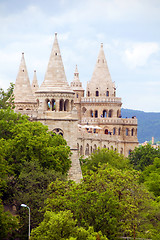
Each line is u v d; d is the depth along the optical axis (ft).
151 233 286.87
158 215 301.02
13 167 327.67
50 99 389.39
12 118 362.12
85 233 249.55
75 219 272.31
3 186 305.12
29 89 472.03
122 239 279.49
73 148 382.42
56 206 277.23
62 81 393.50
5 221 272.31
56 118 383.86
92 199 272.72
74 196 276.00
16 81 472.03
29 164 319.06
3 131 349.61
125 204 276.62
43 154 335.88
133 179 298.76
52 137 373.61
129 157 567.18
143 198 294.05
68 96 391.45
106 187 279.90
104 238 253.03
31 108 469.57
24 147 334.24
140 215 289.74
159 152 570.05
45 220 258.37
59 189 288.30
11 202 307.17
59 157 343.46
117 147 606.55
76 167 380.58
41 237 250.16
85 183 285.43
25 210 291.79
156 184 384.88
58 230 248.32
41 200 293.23
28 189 302.66
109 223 267.80
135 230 279.90
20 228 291.38
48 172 314.96
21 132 340.59
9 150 330.75
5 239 284.20
